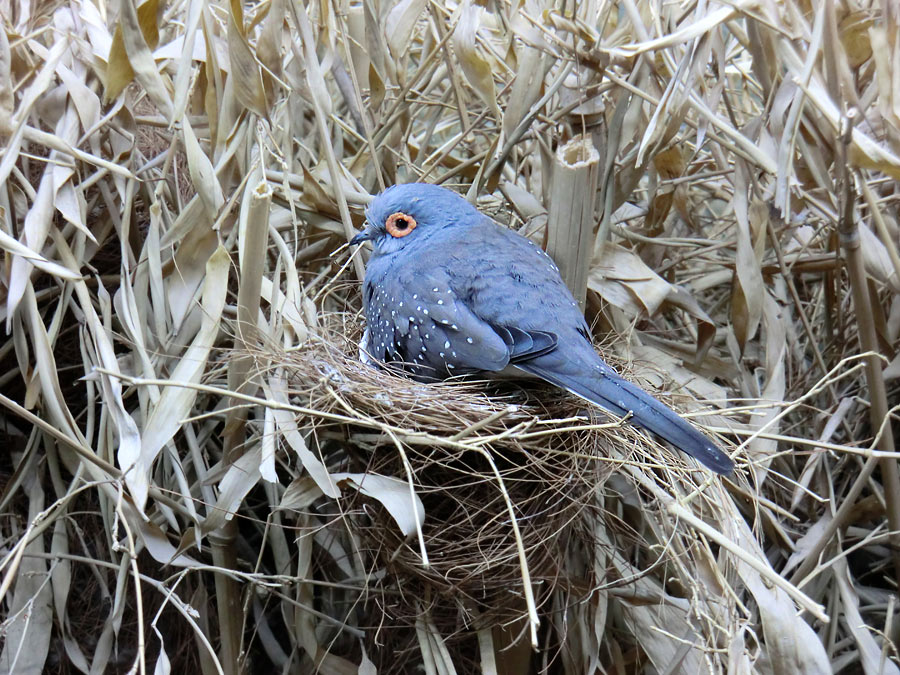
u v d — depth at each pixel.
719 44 0.68
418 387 0.65
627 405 0.63
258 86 0.66
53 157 0.68
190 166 0.65
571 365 0.64
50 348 0.66
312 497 0.66
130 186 0.68
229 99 0.68
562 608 0.69
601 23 0.69
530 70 0.69
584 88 0.69
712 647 0.63
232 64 0.66
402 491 0.64
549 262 0.67
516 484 0.65
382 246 0.69
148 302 0.69
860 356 0.65
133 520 0.66
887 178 0.69
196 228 0.67
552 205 0.67
